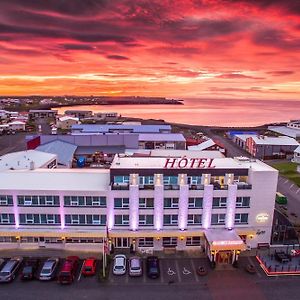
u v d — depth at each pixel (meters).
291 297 49.75
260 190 62.19
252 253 62.25
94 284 52.53
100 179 66.06
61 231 60.38
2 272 52.62
